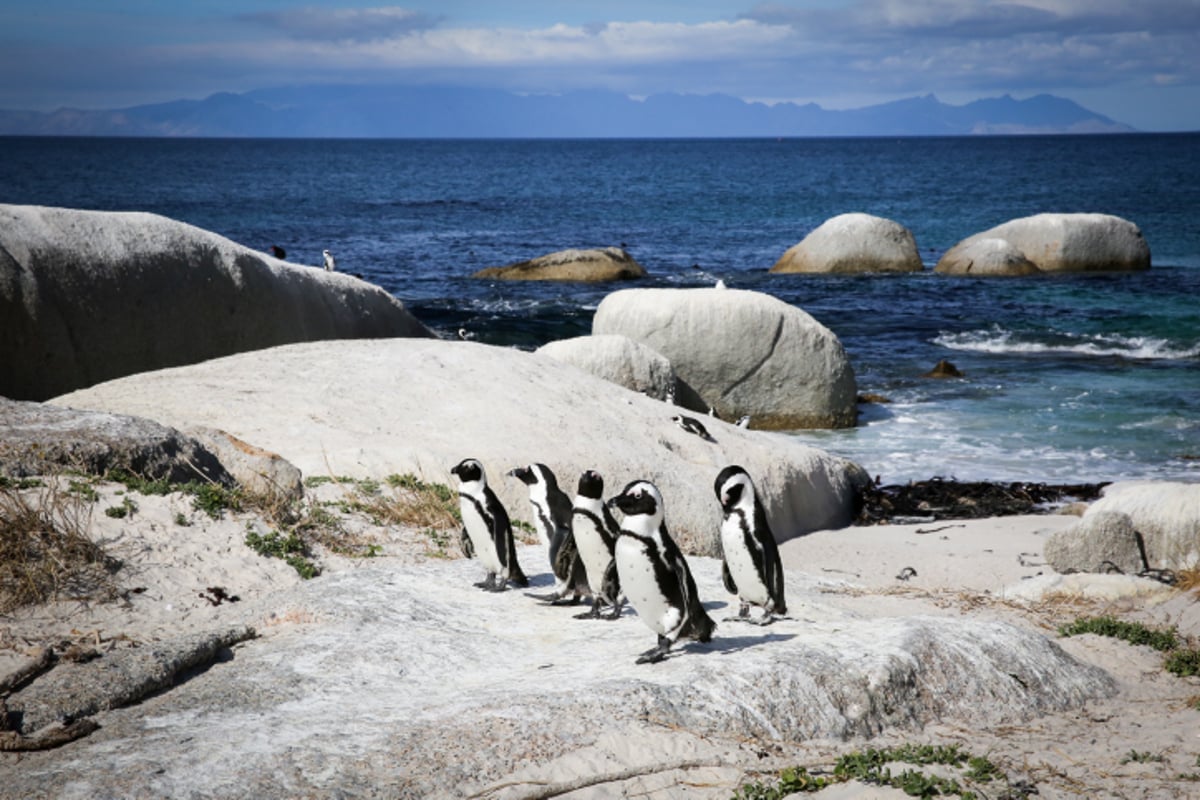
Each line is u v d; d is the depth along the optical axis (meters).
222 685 6.39
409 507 10.98
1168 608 10.41
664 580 6.25
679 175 138.75
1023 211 71.81
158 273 16.64
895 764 5.84
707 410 21.61
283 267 19.48
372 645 6.96
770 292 37.19
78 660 6.45
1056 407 22.67
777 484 14.78
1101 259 41.91
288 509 10.11
